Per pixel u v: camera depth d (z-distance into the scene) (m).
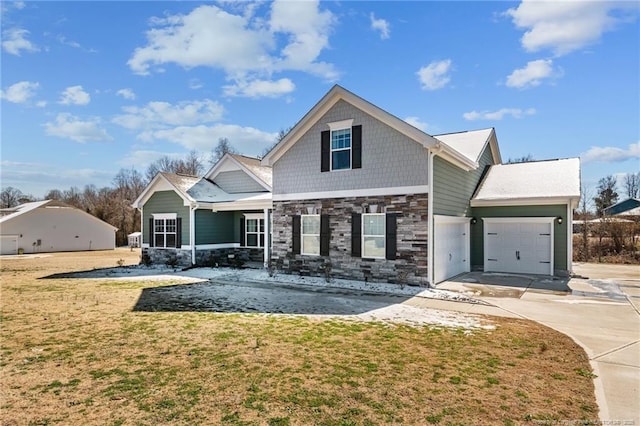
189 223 19.33
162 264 20.41
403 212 12.79
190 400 4.48
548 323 8.25
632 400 4.47
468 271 16.73
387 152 13.15
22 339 7.07
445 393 4.66
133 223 52.28
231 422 3.94
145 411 4.21
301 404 4.36
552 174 17.44
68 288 13.31
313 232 15.02
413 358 5.95
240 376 5.23
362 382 5.01
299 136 15.36
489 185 17.91
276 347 6.52
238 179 21.55
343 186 14.14
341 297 11.26
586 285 13.22
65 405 4.38
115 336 7.24
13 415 4.14
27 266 22.17
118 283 14.47
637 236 23.94
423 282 12.38
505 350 6.36
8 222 35.38
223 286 13.49
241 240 21.14
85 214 40.88
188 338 7.09
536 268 16.02
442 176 13.58
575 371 5.41
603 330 7.68
